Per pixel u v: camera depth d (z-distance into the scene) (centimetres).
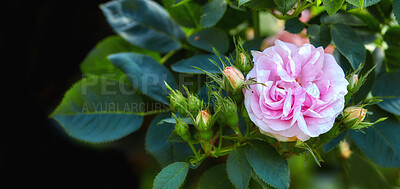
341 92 47
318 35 52
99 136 54
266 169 49
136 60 56
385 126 54
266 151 50
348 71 53
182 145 54
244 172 49
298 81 49
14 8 67
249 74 48
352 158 59
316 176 63
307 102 47
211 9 54
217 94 48
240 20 59
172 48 59
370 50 56
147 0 60
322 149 53
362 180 59
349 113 48
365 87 54
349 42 52
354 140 53
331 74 48
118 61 56
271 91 47
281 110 47
